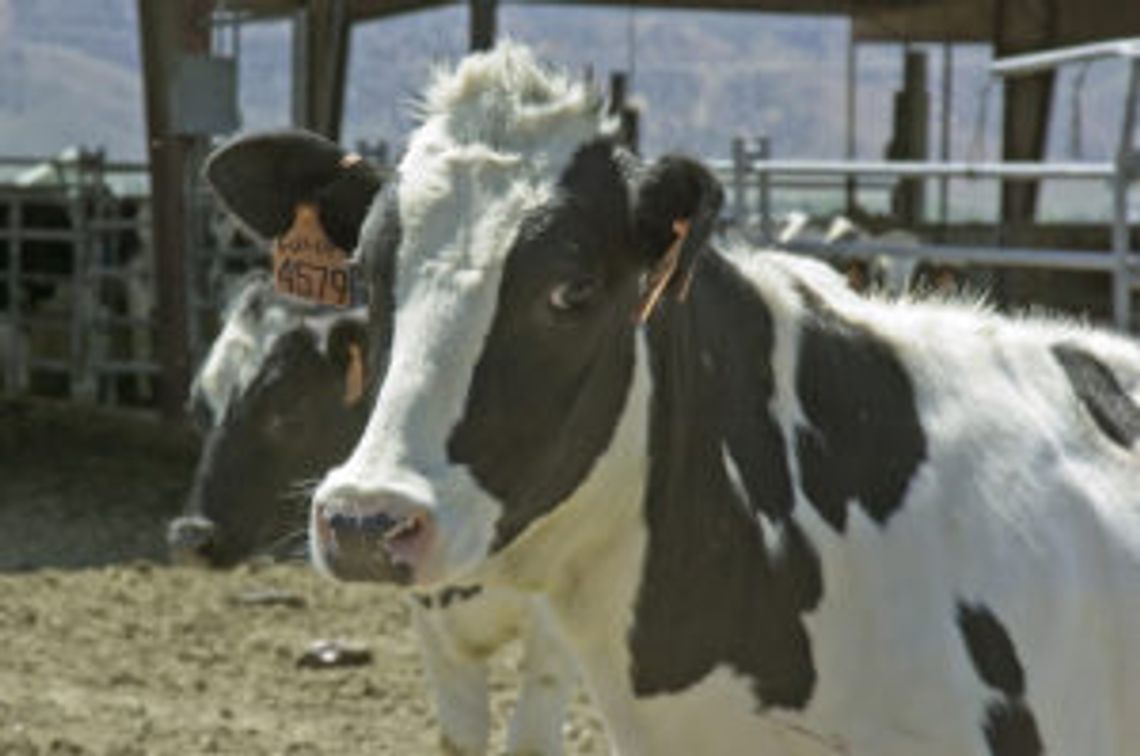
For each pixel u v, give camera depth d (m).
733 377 5.80
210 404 10.02
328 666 13.84
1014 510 5.89
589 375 5.28
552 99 5.33
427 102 5.51
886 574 5.74
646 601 5.66
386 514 4.85
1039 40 37.06
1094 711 5.92
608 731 5.98
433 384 5.04
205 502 9.84
